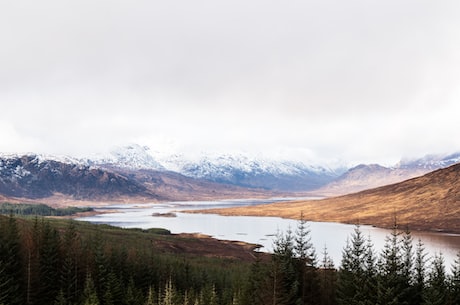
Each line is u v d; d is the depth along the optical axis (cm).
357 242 6153
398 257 5300
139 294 7912
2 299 6281
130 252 10188
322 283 6125
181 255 14512
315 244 17425
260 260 6150
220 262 13562
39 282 7162
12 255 7075
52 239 7912
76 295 7469
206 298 7475
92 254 8306
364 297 5241
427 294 5075
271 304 5050
